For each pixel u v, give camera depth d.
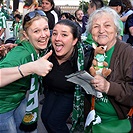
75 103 2.51
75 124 2.55
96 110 2.32
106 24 2.19
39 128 3.86
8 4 12.09
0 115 2.18
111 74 2.17
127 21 4.08
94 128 2.20
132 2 5.46
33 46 2.31
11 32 7.43
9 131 2.23
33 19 2.23
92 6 4.48
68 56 2.56
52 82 2.66
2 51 2.60
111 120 2.26
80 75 2.06
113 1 4.79
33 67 1.93
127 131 2.14
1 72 1.94
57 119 2.72
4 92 2.11
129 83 2.11
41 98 4.60
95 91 2.16
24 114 2.39
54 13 5.05
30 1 3.52
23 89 2.23
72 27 2.47
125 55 2.14
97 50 2.16
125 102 2.11
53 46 2.53
